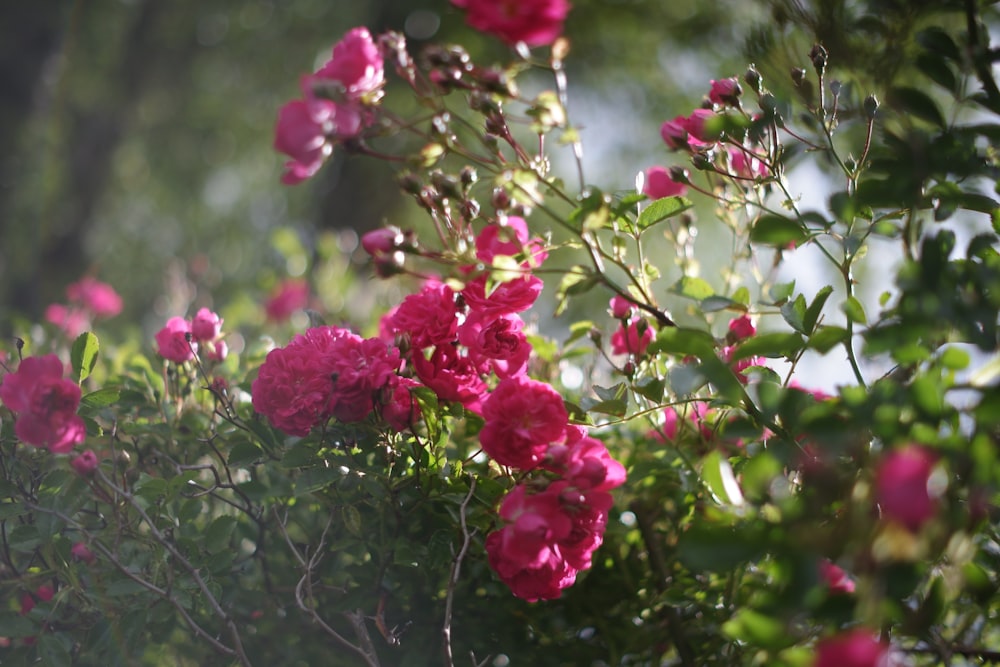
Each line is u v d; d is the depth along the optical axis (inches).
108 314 99.2
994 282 55.7
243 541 67.3
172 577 60.8
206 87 342.0
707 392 63.9
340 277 84.4
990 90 59.3
